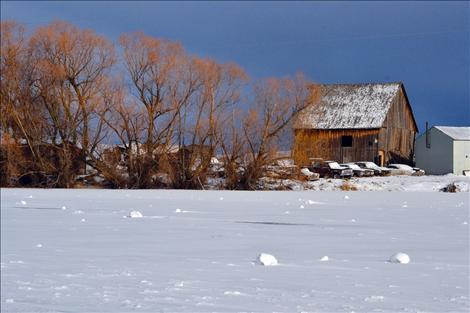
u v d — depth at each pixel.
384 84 109.94
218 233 25.69
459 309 11.45
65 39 79.44
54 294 13.23
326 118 107.00
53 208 41.00
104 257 18.98
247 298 12.61
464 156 106.31
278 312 11.27
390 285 13.82
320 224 29.58
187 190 73.25
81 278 15.16
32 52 80.94
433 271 15.78
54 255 19.48
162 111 78.50
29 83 80.81
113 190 71.75
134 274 15.70
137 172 78.75
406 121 111.25
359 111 106.81
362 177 87.75
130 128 78.75
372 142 104.44
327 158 87.44
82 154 80.19
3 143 78.56
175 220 31.61
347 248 20.70
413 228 27.47
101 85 79.81
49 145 79.81
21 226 28.66
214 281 14.53
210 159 77.75
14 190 68.94
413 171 97.31
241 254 19.48
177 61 78.69
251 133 76.75
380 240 22.97
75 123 79.81
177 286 13.97
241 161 77.00
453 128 109.25
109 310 11.66
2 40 79.81
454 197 54.06
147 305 12.09
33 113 79.88
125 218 32.91
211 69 77.38
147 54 79.31
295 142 77.44
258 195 59.41
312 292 13.05
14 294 13.22
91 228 27.69
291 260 17.94
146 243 22.48
